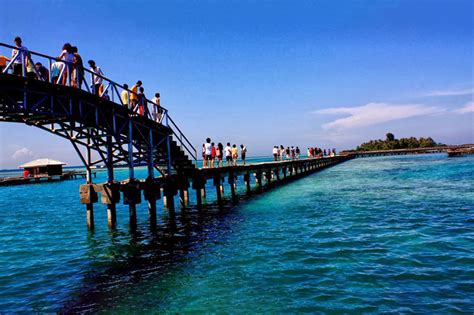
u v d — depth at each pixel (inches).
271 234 463.5
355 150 5167.3
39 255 431.8
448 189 834.2
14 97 387.5
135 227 517.0
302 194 911.0
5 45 335.3
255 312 236.1
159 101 642.2
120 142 526.9
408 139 5009.8
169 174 628.7
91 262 386.6
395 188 928.3
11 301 283.3
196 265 347.9
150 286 297.4
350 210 619.8
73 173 2790.4
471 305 230.5
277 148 1507.1
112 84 491.2
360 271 301.7
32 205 1060.5
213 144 938.1
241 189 1198.9
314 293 261.6
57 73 425.7
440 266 304.2
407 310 227.6
